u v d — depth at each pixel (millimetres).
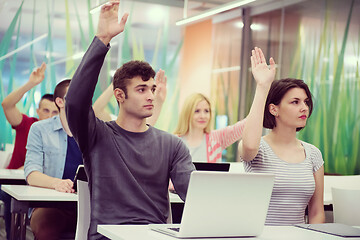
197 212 1852
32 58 8953
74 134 2408
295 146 2926
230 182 1878
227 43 10352
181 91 10336
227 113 10281
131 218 2387
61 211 3588
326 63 8289
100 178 2418
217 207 1882
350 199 3221
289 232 2213
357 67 7781
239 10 10055
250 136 2641
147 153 2512
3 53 8766
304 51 8695
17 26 8875
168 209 2578
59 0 9148
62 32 9164
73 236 3551
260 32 9680
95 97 9352
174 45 10281
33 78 5262
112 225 2180
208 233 1912
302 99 2820
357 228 2361
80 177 3297
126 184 2430
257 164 2822
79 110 2311
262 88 2629
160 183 2523
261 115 2637
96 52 2281
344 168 7945
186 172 2545
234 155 9914
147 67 2488
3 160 6496
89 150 2449
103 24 2295
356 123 7805
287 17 9086
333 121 8117
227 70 10320
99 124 2467
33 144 3891
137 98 2467
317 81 8422
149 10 10055
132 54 9875
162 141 2576
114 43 9711
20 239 3248
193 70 10406
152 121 3582
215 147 4770
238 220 1953
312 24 8570
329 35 8266
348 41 7938
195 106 4684
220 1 10094
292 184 2781
